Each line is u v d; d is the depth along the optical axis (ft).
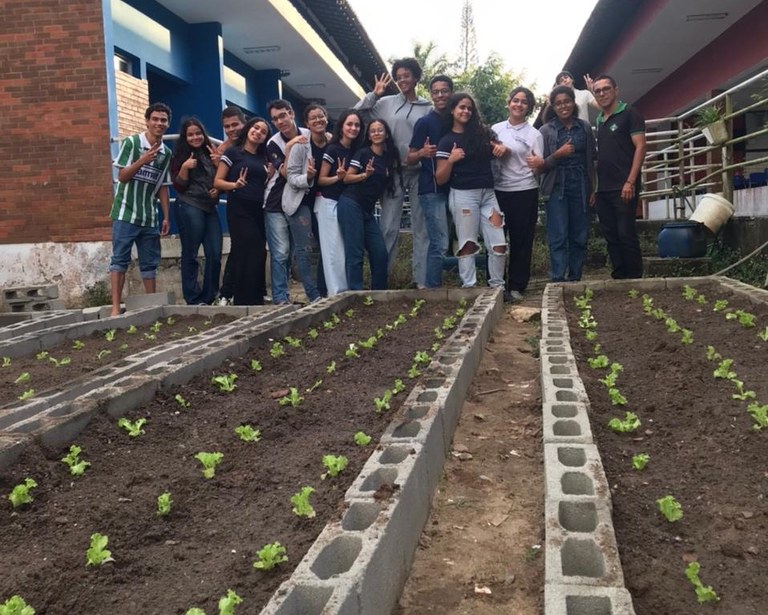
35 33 31.53
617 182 26.37
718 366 14.76
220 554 8.24
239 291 26.66
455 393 13.38
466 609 8.09
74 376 17.42
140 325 24.32
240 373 16.03
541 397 14.80
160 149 25.41
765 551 8.24
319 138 25.09
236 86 48.75
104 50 31.32
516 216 26.27
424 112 25.77
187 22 41.65
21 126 31.94
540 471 11.51
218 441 11.85
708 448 10.97
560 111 25.55
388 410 13.01
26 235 32.30
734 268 28.86
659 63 50.39
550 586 6.84
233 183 25.25
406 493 8.95
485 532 9.73
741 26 40.57
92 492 9.99
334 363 16.63
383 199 26.27
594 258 38.17
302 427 12.55
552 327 18.70
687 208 40.57
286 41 45.78
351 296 25.07
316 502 9.39
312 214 26.50
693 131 34.19
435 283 25.55
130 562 8.15
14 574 7.95
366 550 7.50
